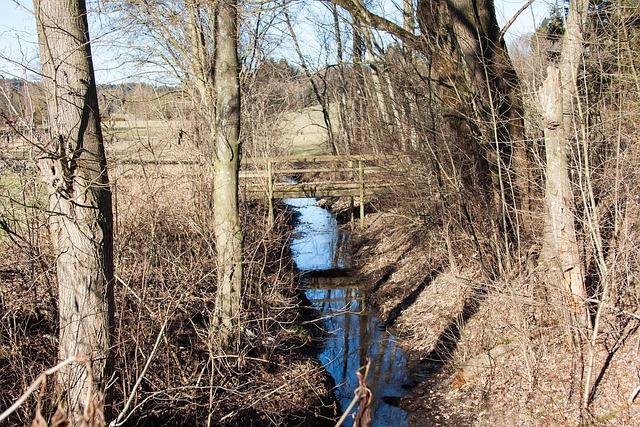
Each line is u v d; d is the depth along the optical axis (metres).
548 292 7.95
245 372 7.66
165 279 8.02
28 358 5.80
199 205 9.40
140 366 6.39
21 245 6.57
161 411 6.16
